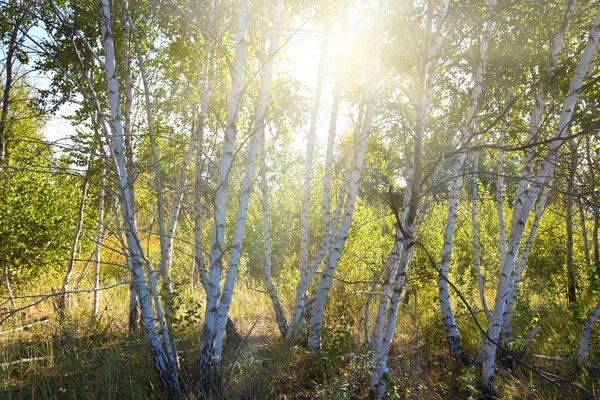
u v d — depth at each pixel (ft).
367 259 28.91
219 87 23.39
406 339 23.98
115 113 16.55
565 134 16.94
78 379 18.43
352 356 19.06
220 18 20.89
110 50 16.60
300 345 24.07
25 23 19.11
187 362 20.72
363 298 26.91
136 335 22.17
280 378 20.16
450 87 22.38
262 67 17.03
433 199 19.58
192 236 29.19
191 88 23.22
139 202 24.39
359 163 20.89
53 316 26.45
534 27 19.79
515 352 21.53
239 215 17.30
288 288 33.76
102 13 16.67
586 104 18.01
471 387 17.71
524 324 22.45
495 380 19.86
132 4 21.33
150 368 19.04
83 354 19.62
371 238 30.37
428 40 13.98
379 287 23.15
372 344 17.60
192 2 19.67
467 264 35.32
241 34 17.03
